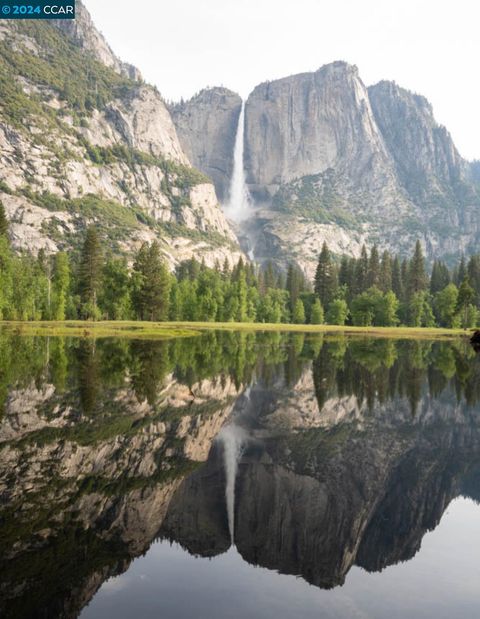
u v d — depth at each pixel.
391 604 9.22
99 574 9.88
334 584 9.97
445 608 9.11
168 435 19.69
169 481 15.07
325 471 17.16
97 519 12.09
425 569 10.75
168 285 117.38
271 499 14.55
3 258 92.50
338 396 30.19
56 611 8.48
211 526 12.50
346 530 12.69
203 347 58.25
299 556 11.26
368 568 10.74
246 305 144.88
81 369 34.47
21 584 9.25
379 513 13.84
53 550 10.51
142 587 9.55
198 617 8.52
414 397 30.39
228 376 36.16
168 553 11.02
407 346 72.75
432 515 13.80
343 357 53.28
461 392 32.44
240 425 22.62
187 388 30.00
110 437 18.70
